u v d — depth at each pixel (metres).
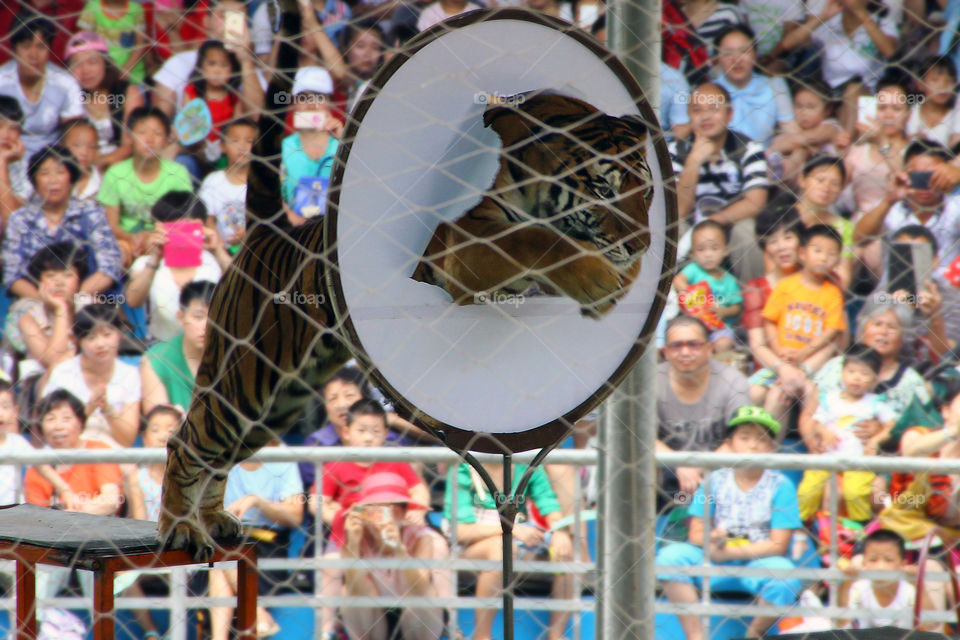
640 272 8.58
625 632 10.58
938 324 18.30
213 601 14.82
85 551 8.97
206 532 9.72
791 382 17.67
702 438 16.94
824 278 18.08
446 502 15.98
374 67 19.39
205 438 9.48
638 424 10.50
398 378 7.90
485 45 7.95
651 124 8.56
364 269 7.71
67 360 17.83
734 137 19.11
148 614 16.17
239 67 19.97
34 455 14.43
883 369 17.84
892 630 9.83
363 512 15.80
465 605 14.70
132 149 19.27
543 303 8.27
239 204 19.30
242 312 9.41
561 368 8.48
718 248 18.11
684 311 17.98
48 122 19.31
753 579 16.38
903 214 18.91
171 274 18.50
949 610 15.38
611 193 8.28
